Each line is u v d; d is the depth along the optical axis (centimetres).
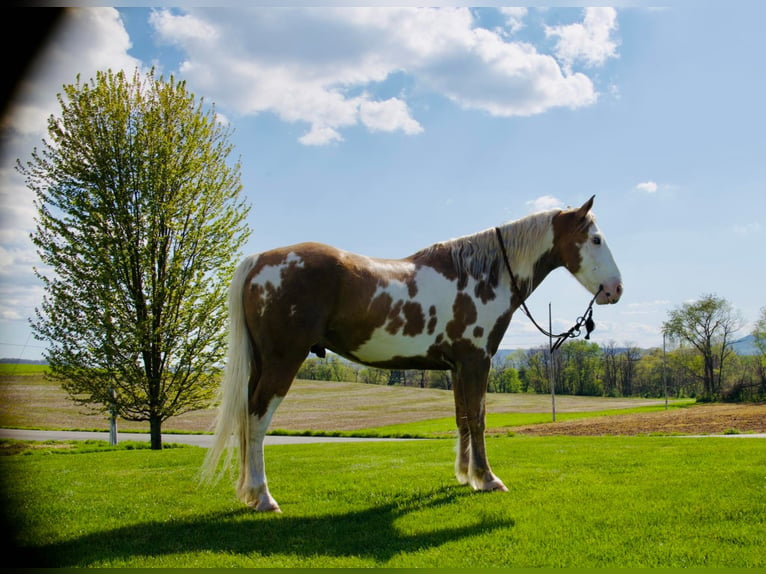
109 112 1569
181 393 1661
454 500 559
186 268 1616
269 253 529
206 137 1700
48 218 1512
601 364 7981
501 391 8225
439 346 579
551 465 806
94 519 507
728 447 1009
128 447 1717
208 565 375
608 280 629
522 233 628
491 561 386
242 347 518
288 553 405
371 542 430
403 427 3344
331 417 4197
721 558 389
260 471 519
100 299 1530
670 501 541
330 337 548
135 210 1579
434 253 598
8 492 650
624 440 1325
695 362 6259
